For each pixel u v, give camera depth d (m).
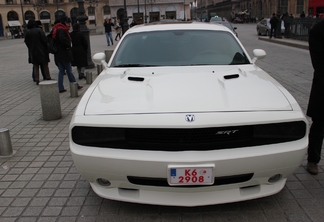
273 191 2.86
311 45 3.30
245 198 2.79
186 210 3.05
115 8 65.81
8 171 4.00
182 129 2.61
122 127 2.64
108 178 2.73
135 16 65.56
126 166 2.62
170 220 2.91
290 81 8.80
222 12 98.06
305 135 2.77
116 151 2.66
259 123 2.63
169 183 2.60
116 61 4.07
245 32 35.22
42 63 9.48
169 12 65.38
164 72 3.60
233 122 2.61
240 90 3.04
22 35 58.09
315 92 3.39
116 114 2.72
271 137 2.68
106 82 3.42
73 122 2.74
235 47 4.21
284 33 24.64
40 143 4.93
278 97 2.94
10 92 8.67
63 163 4.20
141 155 2.61
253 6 73.06
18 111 6.78
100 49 20.72
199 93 2.94
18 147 4.78
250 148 2.64
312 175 3.66
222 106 2.75
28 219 3.00
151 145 2.64
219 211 3.02
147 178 2.66
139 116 2.67
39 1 75.56
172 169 2.56
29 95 8.27
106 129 2.69
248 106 2.77
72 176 3.83
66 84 9.52
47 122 5.98
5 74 11.89
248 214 2.97
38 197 3.38
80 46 9.99
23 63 15.16
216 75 3.41
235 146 2.64
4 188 3.58
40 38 9.27
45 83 5.99
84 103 2.96
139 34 4.44
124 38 4.45
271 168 2.69
